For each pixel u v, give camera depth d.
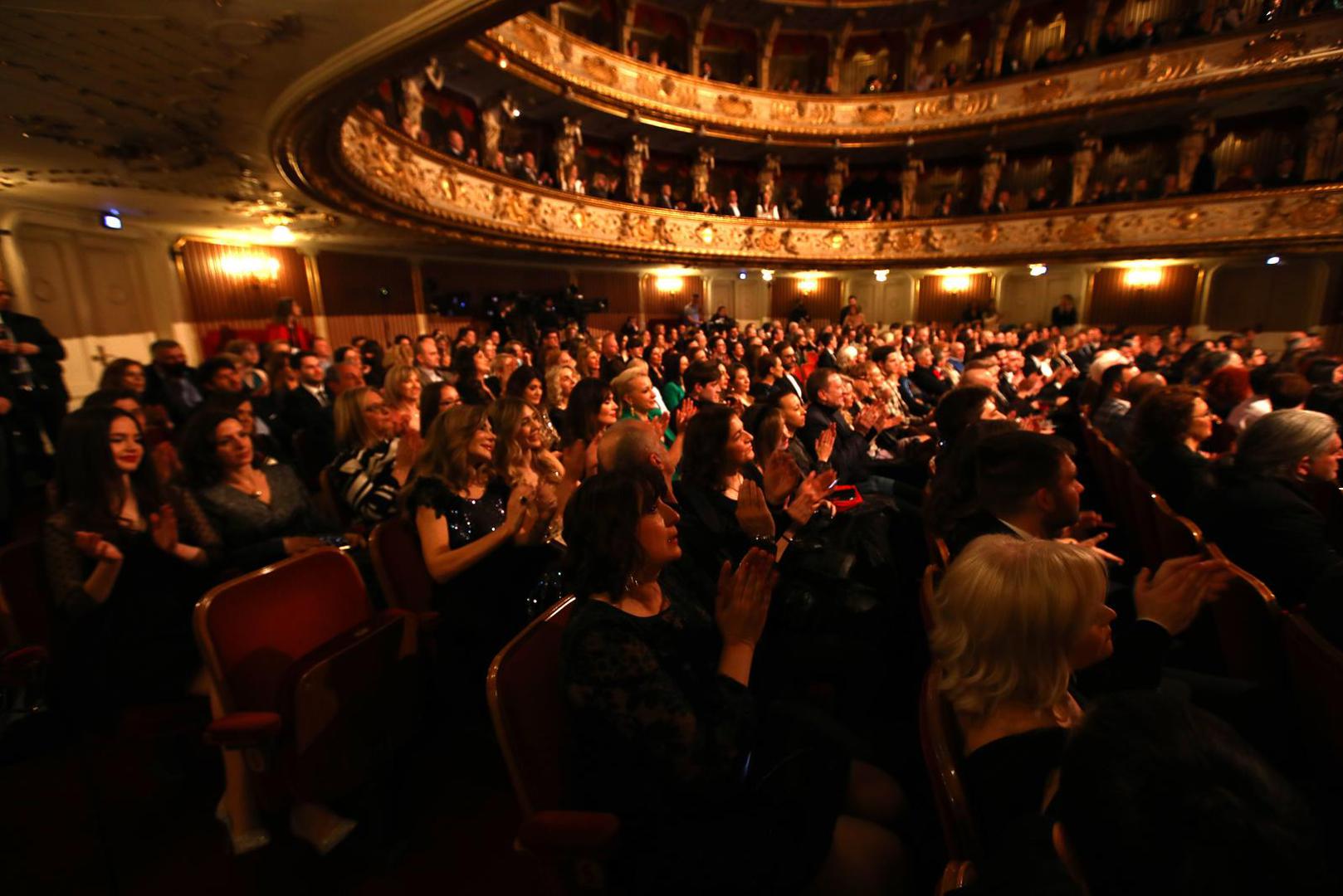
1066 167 16.30
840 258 16.73
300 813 1.73
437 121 11.79
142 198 6.21
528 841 1.10
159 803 1.97
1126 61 13.80
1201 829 0.44
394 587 2.11
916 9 15.53
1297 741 1.48
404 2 2.68
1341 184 12.06
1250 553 2.09
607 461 1.92
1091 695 1.35
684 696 1.19
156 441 3.70
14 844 1.81
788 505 2.09
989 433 2.21
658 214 14.22
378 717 1.69
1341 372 4.70
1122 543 3.71
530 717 1.27
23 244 6.34
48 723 2.08
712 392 4.35
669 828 1.19
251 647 1.67
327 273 10.46
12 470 3.96
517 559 2.15
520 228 10.79
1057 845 0.57
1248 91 12.92
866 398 5.45
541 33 11.62
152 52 2.99
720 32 16.03
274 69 3.29
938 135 15.74
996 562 1.04
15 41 2.78
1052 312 15.92
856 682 2.11
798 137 15.91
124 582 1.85
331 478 2.80
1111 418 4.68
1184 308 15.09
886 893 1.21
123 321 7.59
